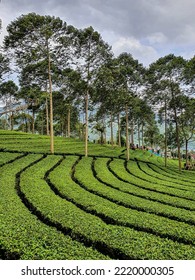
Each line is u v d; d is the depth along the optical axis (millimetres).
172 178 26469
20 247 7574
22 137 40906
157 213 12641
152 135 72062
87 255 7277
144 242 8250
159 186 19578
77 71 31719
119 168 26812
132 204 13625
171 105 35156
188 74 32125
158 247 7969
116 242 8203
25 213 10492
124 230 9219
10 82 62688
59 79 33656
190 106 34656
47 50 30250
